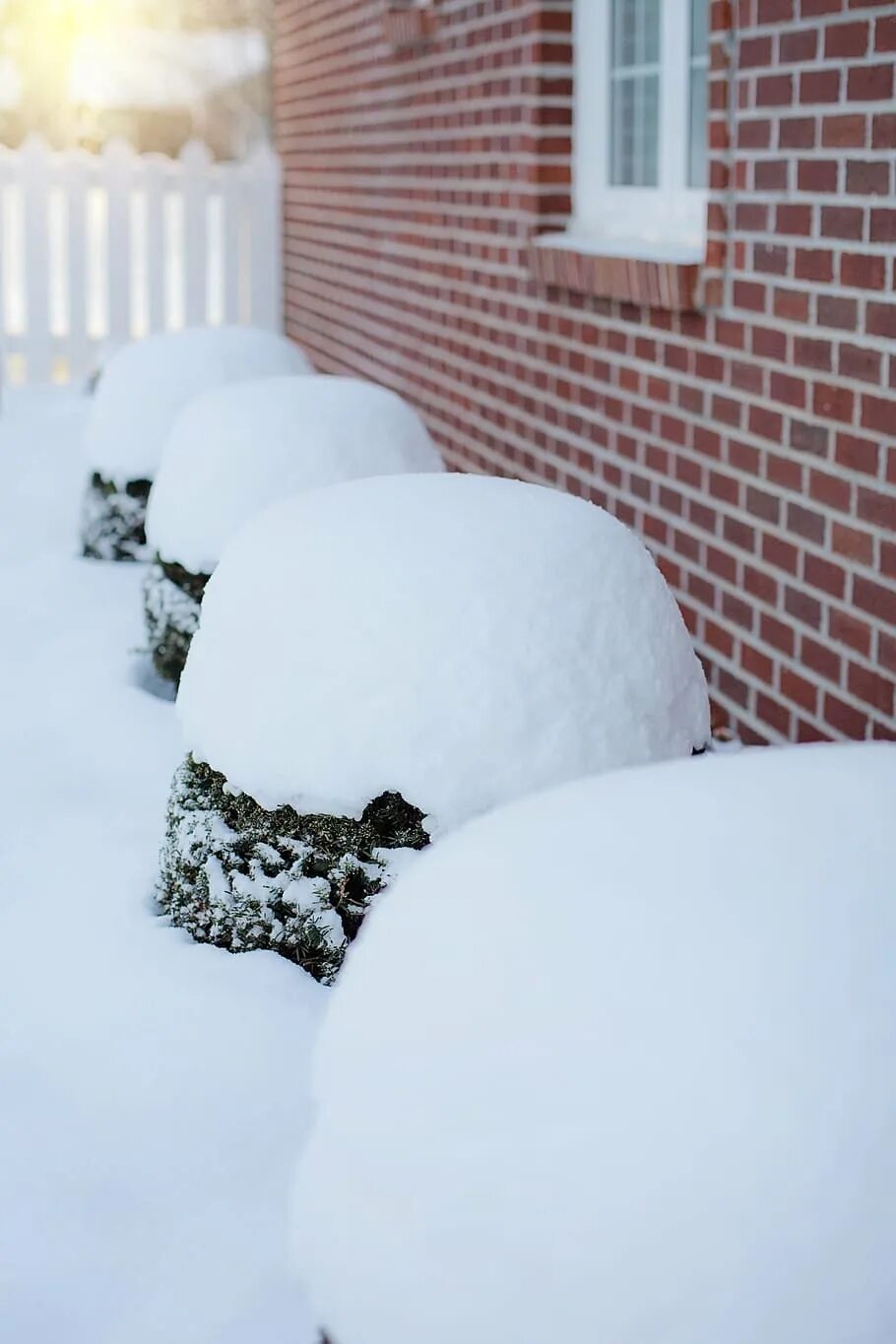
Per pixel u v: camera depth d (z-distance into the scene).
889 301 3.58
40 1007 2.89
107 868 3.49
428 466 4.70
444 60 7.24
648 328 5.00
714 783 1.72
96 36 21.45
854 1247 1.32
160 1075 2.66
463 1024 1.52
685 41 5.01
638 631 2.83
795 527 4.09
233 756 2.89
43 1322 2.12
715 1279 1.33
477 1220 1.44
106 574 6.16
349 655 2.75
